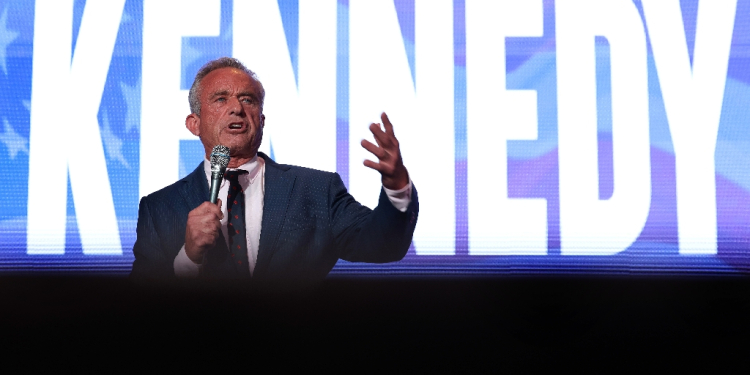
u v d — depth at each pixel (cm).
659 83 530
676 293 497
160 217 350
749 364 381
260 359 329
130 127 529
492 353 360
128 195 523
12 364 339
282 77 536
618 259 512
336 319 341
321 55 538
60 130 525
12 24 533
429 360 354
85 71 532
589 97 530
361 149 531
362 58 538
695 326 462
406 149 528
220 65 377
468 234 516
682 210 517
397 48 538
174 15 540
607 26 536
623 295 498
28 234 512
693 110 527
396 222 315
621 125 527
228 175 344
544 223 519
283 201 343
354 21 540
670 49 532
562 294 491
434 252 513
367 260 342
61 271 509
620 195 520
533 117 530
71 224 516
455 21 537
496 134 528
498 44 536
